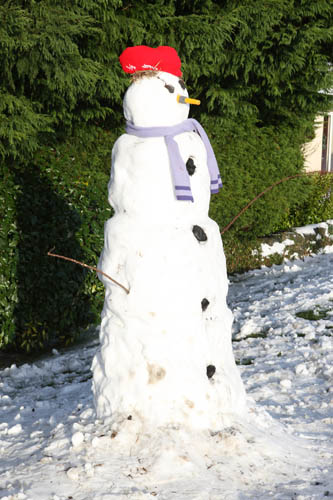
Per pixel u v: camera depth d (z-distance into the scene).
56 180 9.21
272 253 15.21
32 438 4.95
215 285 4.76
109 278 4.59
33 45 7.36
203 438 4.42
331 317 9.50
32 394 7.40
